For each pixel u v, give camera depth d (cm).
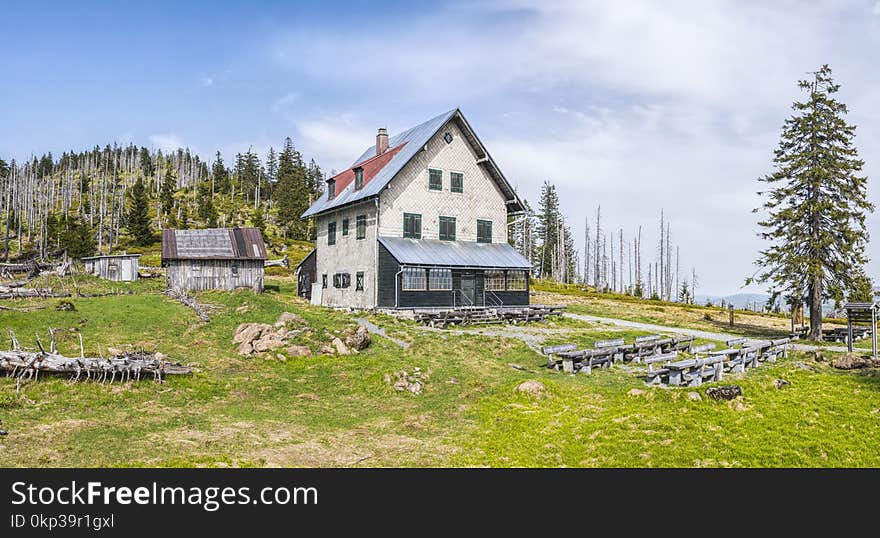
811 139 3953
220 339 2655
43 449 1284
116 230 9719
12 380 1747
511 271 4331
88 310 2995
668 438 1434
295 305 3816
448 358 2534
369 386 2062
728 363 2384
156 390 1847
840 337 3872
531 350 2830
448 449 1416
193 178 15562
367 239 4134
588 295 7600
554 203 10788
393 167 4094
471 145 4447
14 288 3781
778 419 1570
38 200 11788
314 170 15200
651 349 2775
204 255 4397
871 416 1608
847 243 3875
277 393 1988
